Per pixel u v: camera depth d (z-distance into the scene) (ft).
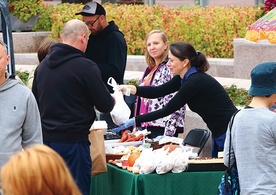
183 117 33.71
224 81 49.47
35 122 24.50
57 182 12.91
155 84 33.40
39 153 12.98
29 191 12.78
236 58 53.21
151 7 63.52
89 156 28.60
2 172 12.88
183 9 62.44
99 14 36.27
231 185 23.71
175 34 60.23
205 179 28.63
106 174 30.68
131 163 29.30
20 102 24.16
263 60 51.55
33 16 67.62
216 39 58.08
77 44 28.27
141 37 62.18
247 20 57.11
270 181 22.74
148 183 28.14
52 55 28.30
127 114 31.45
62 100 28.09
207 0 71.10
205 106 29.66
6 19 37.29
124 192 29.12
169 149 30.35
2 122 23.93
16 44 66.08
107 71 36.06
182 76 30.07
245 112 23.25
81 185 28.25
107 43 36.45
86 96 28.19
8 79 24.34
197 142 31.48
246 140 22.99
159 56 33.47
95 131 29.84
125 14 62.44
